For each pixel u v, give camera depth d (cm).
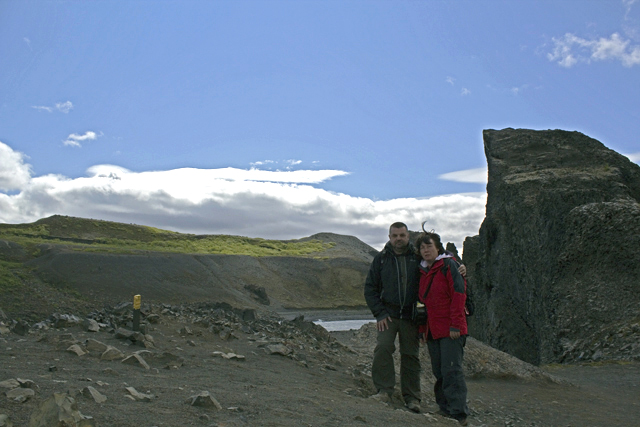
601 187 2998
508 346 3086
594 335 1683
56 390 358
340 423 377
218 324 972
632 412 748
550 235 2481
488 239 3597
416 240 597
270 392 466
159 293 8488
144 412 329
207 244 17825
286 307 12550
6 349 531
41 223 15662
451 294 563
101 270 8538
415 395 602
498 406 736
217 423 323
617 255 1927
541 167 3503
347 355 966
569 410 738
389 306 609
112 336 707
